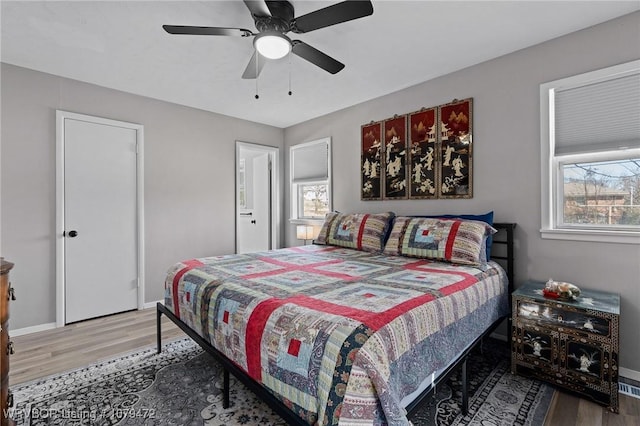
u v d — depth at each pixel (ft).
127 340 8.67
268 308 4.67
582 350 5.92
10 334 8.91
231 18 6.75
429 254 7.97
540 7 6.39
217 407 5.68
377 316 4.05
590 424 5.23
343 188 12.94
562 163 7.81
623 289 6.73
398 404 3.42
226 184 13.66
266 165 16.07
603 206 7.25
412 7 6.38
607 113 7.01
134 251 11.20
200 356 7.70
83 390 6.24
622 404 5.77
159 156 11.76
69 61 8.71
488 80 8.75
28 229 9.18
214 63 8.82
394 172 11.05
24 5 6.23
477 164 9.02
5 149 8.84
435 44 7.87
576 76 7.29
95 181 10.37
